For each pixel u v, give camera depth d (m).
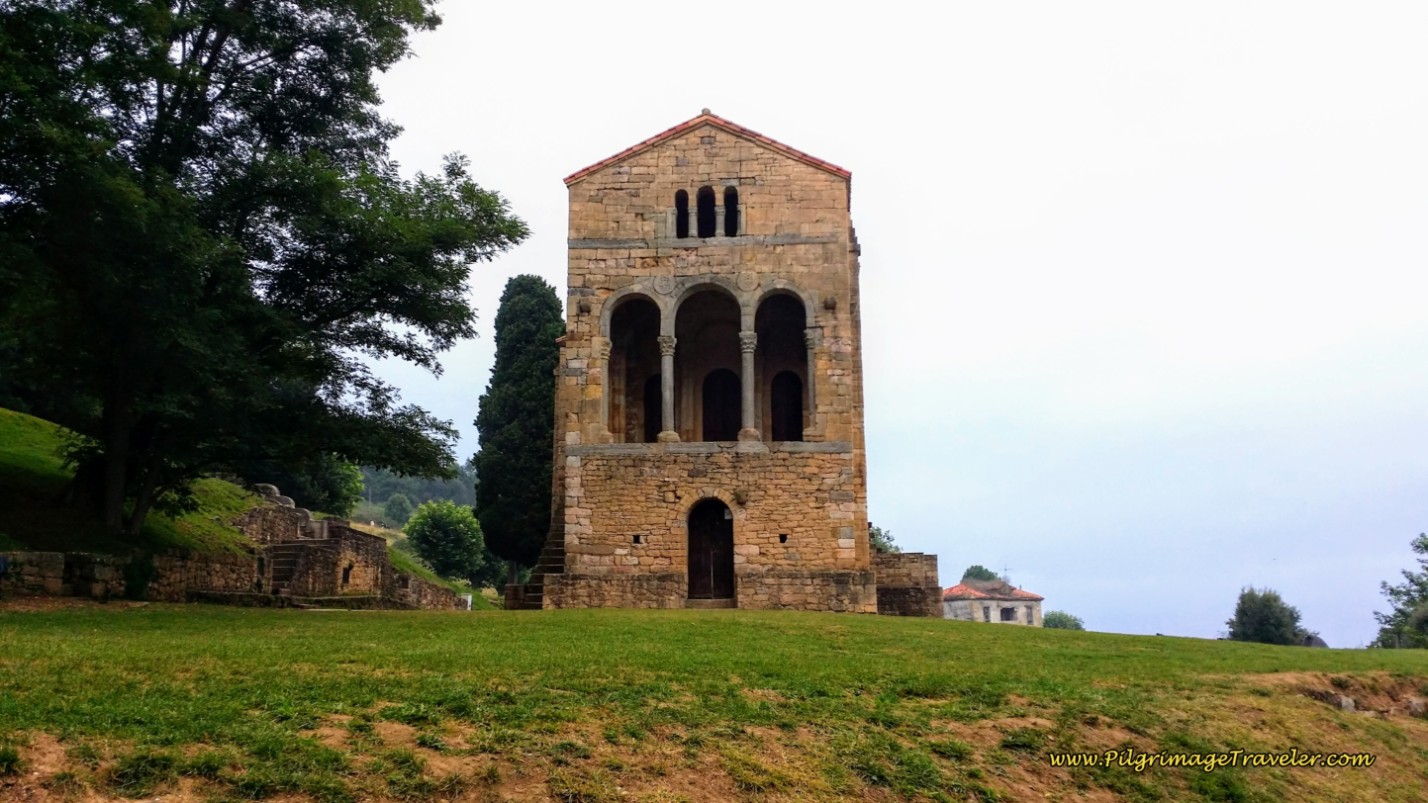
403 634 17.86
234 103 26.23
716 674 14.31
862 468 32.69
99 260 20.64
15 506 25.09
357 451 26.84
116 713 9.70
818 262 32.09
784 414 37.16
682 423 36.59
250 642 15.16
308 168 24.09
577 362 31.67
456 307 27.19
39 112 18.61
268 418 26.66
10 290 21.41
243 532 37.47
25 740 8.77
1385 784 14.91
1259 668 19.39
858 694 14.07
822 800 10.45
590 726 11.18
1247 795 13.04
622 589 30.00
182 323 21.06
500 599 64.56
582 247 32.41
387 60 28.19
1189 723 14.77
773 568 30.17
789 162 32.75
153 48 21.47
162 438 26.14
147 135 24.08
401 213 25.86
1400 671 21.12
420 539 71.25
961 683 15.12
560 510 34.72
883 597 35.66
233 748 9.22
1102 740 13.62
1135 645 22.45
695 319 36.72
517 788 9.53
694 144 32.94
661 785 10.09
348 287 25.97
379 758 9.50
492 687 12.20
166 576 26.59
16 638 14.15
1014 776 12.09
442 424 28.75
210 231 23.44
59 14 19.23
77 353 25.05
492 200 27.47
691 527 32.56
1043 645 21.19
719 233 32.34
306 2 26.00
